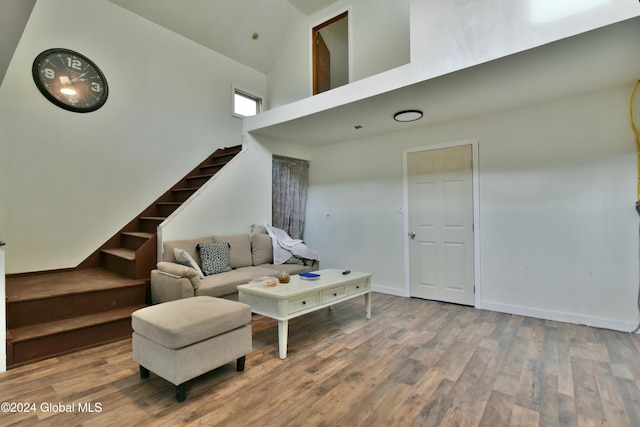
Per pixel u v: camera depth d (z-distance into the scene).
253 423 1.70
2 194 3.34
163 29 4.68
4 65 2.48
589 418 1.73
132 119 4.34
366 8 4.67
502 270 3.62
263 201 4.79
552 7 2.19
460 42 2.58
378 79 3.08
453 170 3.97
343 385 2.07
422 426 1.67
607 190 3.04
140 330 2.07
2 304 2.25
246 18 5.12
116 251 3.91
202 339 1.99
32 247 3.53
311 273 3.31
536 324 3.18
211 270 3.62
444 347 2.65
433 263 4.14
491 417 1.74
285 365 2.36
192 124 5.04
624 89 2.95
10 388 2.04
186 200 4.08
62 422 1.71
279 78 6.00
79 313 2.88
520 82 2.82
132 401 1.90
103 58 4.05
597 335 2.88
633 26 1.99
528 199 3.45
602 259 3.06
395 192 4.50
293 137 4.86
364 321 3.33
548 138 3.34
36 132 3.53
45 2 3.59
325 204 5.35
